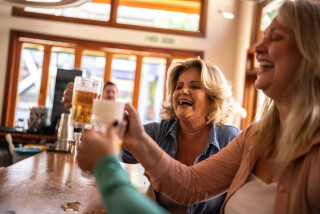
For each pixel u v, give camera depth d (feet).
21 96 19.39
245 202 3.19
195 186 3.85
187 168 3.95
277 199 2.77
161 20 20.13
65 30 19.24
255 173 3.39
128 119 3.40
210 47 20.11
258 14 19.36
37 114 11.90
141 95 20.29
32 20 19.07
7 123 18.88
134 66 20.01
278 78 2.96
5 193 3.81
